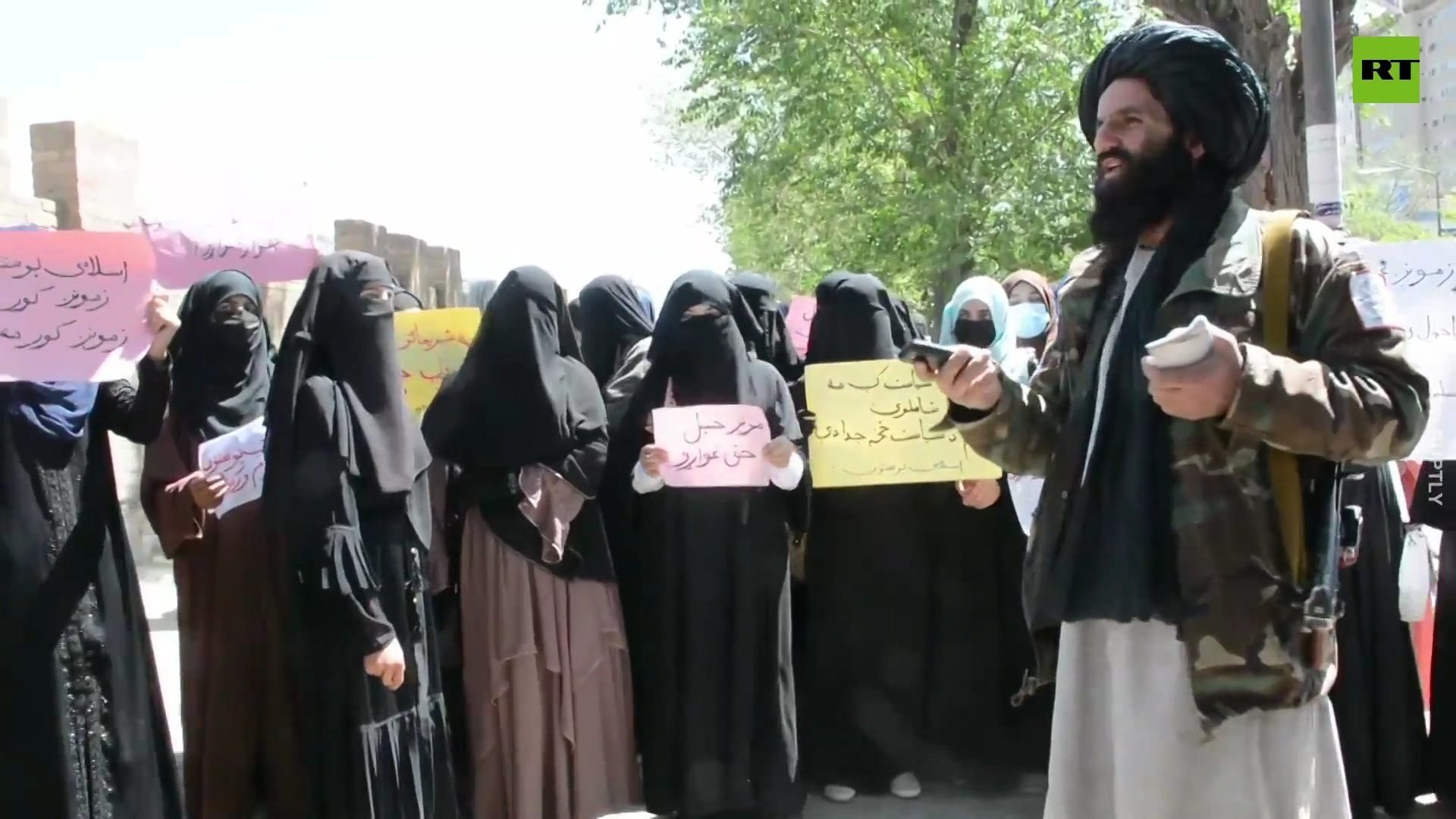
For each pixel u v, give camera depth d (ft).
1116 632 5.46
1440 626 12.73
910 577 13.67
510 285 12.44
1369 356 5.00
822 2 36.68
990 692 13.78
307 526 10.14
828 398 12.84
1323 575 5.13
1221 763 5.21
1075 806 5.57
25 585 9.64
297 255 16.76
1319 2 15.33
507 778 12.12
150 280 9.52
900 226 37.50
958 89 35.91
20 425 9.73
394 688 10.25
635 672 13.01
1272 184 19.51
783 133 40.60
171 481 12.30
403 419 10.89
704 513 12.60
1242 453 5.11
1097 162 5.68
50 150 24.14
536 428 12.09
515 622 12.04
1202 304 5.24
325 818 10.42
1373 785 12.62
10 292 9.36
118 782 10.10
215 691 11.89
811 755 13.93
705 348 12.87
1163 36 5.40
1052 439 5.91
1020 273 16.43
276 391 10.66
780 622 12.77
